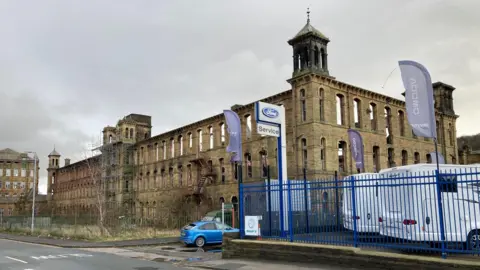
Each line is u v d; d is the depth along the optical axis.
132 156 66.69
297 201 17.55
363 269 13.42
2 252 23.70
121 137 66.75
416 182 13.88
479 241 13.51
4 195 124.94
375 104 40.97
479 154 55.59
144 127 70.56
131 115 70.44
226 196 44.91
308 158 35.12
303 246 15.21
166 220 43.41
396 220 14.96
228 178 45.00
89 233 34.94
